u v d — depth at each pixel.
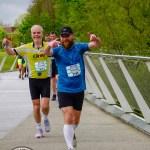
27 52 7.84
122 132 8.28
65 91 6.56
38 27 7.86
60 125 9.20
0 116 10.64
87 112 11.05
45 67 7.87
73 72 6.54
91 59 12.78
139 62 8.32
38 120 7.93
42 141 7.57
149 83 7.87
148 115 8.16
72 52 6.57
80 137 7.90
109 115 10.50
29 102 13.45
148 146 7.06
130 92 9.15
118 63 9.66
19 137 7.95
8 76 26.88
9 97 14.91
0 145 7.29
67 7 36.50
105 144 7.27
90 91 13.82
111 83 10.42
